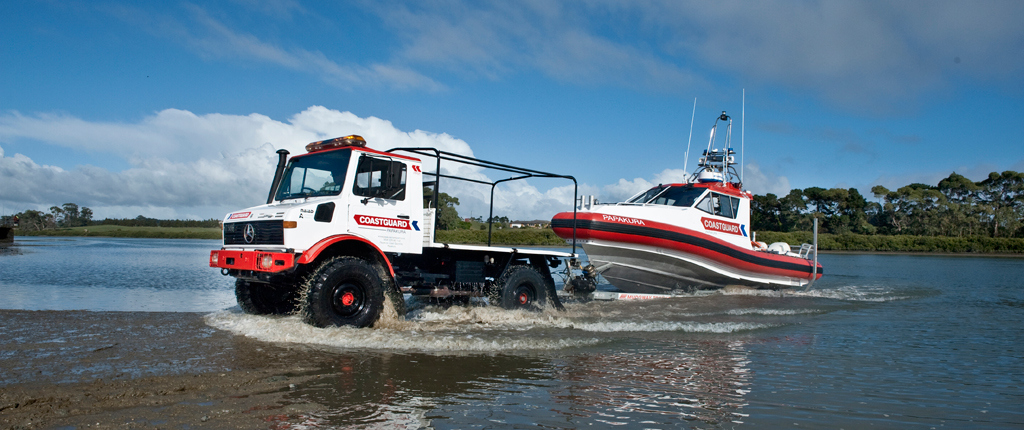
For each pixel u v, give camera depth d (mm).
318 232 6410
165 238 72438
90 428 3129
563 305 9375
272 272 6254
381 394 3943
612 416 3609
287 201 7203
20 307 8094
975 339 6832
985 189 67562
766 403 3992
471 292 8086
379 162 7086
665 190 12570
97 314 7242
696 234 11609
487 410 3660
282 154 7574
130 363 4605
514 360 5160
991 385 4641
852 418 3711
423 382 4297
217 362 4707
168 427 3178
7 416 3281
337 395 3887
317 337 5746
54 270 15055
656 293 12164
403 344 5641
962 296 12477
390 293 6922
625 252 11273
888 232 60719
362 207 6809
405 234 7203
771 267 12781
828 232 60500
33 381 4016
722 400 4039
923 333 7258
